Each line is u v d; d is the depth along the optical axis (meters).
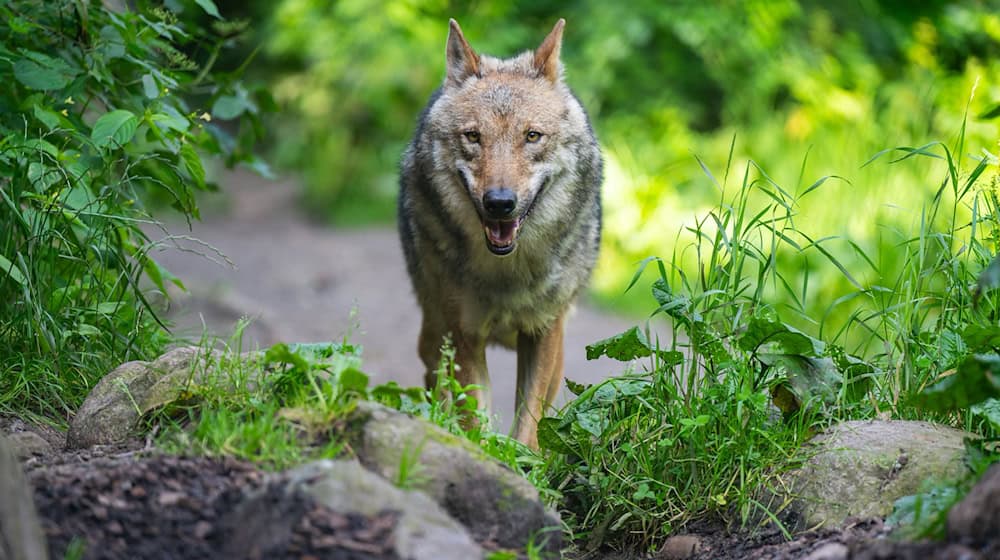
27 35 8.10
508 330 9.53
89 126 8.41
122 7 9.45
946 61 21.45
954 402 5.64
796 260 16.17
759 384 6.89
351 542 4.57
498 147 8.68
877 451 6.23
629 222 19.97
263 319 16.52
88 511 4.86
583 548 6.89
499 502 5.47
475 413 6.83
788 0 23.84
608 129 23.73
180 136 8.45
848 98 21.23
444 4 27.72
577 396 7.61
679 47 26.23
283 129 29.11
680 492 6.82
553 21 27.80
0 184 7.98
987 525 4.78
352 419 5.58
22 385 7.11
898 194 16.83
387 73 26.78
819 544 5.71
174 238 8.18
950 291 7.16
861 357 7.18
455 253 9.10
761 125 22.61
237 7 31.39
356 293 19.69
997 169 7.77
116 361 7.69
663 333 16.81
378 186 27.17
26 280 7.22
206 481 5.14
